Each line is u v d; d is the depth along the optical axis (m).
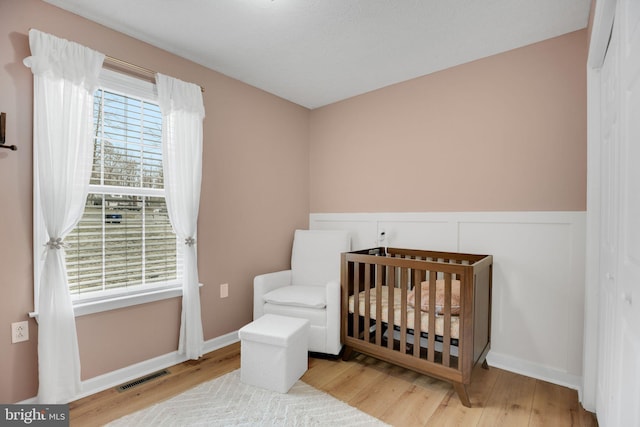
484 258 2.30
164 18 2.05
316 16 2.03
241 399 1.98
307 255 3.27
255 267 3.14
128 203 2.26
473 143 2.59
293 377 2.15
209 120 2.73
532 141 2.32
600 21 1.46
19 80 1.78
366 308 2.40
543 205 2.27
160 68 2.40
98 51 2.07
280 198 3.40
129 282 2.26
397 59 2.58
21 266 1.80
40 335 1.77
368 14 2.00
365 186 3.27
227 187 2.88
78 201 1.93
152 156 2.40
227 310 2.88
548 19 2.03
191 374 2.30
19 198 1.79
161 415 1.81
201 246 2.67
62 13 1.93
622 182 1.25
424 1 1.87
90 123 1.97
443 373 2.01
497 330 2.45
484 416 1.84
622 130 1.24
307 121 3.75
